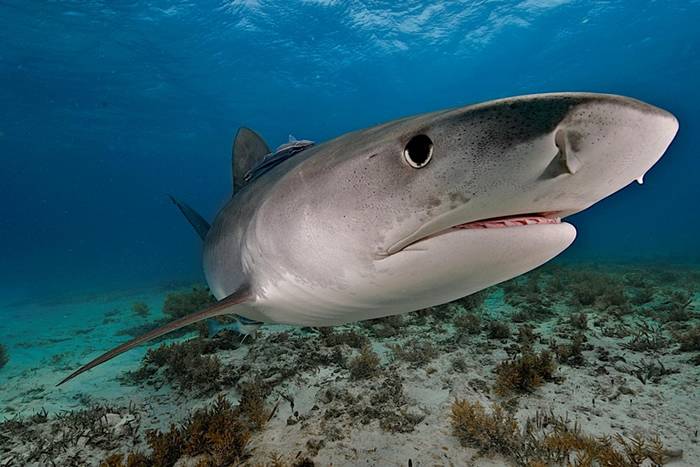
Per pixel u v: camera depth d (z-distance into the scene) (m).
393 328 6.32
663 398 3.77
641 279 10.50
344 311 2.18
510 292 9.09
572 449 2.97
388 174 1.53
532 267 1.58
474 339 5.72
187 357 5.24
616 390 3.96
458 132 1.32
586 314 6.86
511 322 6.68
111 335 9.13
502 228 1.45
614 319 6.55
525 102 1.25
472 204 1.36
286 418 3.83
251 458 3.27
